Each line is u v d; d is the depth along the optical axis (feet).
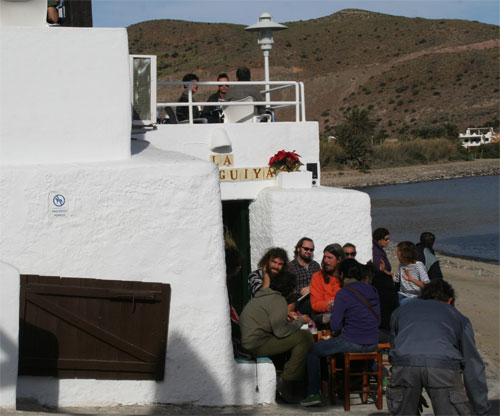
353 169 202.39
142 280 19.16
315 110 414.62
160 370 19.19
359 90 415.64
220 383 19.84
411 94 393.09
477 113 354.13
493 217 109.60
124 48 20.70
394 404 16.43
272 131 31.22
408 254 29.17
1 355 16.12
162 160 20.49
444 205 129.70
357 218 28.81
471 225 100.89
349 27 513.45
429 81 402.11
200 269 19.52
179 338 19.45
